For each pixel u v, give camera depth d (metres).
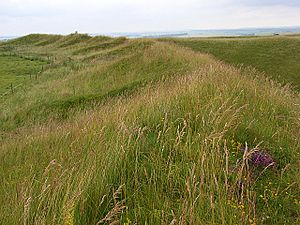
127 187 3.86
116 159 4.18
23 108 15.45
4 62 32.53
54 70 25.56
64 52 38.88
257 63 28.33
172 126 5.46
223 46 33.91
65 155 5.04
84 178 3.74
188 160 4.31
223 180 4.03
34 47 50.38
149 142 5.05
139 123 5.91
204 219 3.24
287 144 5.39
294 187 4.13
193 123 5.63
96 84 18.89
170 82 11.04
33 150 6.56
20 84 21.73
